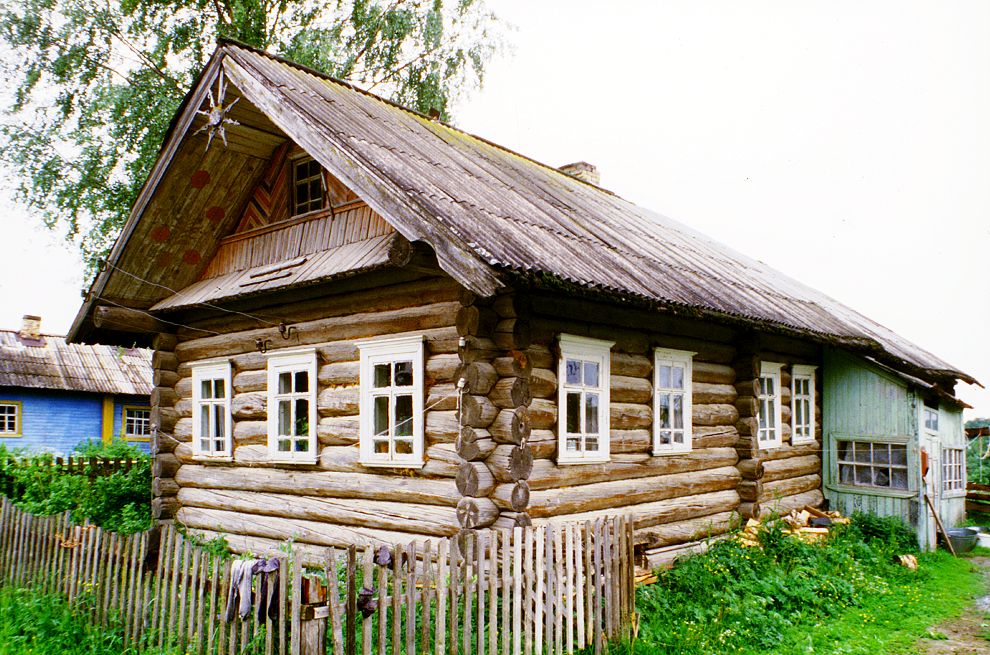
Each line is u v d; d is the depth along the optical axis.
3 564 8.10
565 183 12.49
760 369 11.01
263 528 9.09
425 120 11.52
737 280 11.03
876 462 12.22
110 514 11.38
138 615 6.15
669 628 6.64
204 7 16.72
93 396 21.69
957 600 8.71
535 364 7.32
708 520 9.55
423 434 7.42
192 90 9.09
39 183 14.93
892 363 12.15
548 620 5.50
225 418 9.75
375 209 7.00
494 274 6.01
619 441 8.28
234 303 9.55
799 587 8.17
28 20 14.85
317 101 8.60
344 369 8.34
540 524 7.07
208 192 9.84
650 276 8.24
